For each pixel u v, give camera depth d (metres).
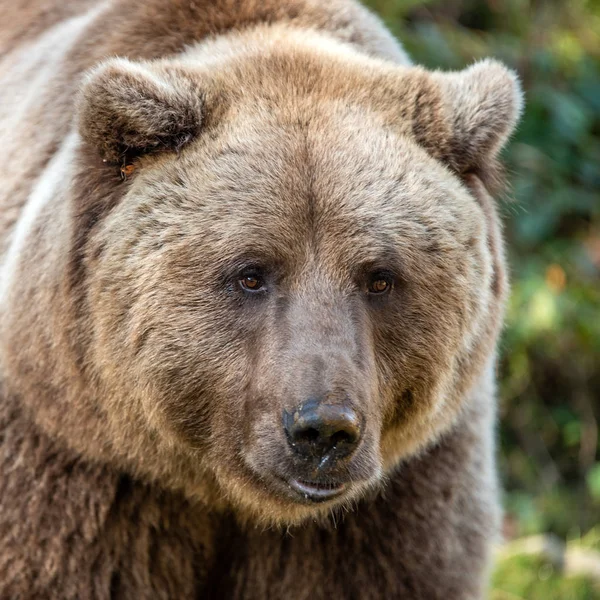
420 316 7.23
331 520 8.01
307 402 6.46
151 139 7.11
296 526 8.02
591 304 14.53
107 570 7.85
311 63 7.53
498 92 7.63
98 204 7.27
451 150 7.58
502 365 14.14
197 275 6.95
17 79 9.12
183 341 6.99
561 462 14.12
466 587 8.27
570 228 15.73
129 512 7.88
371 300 7.11
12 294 7.64
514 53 16.16
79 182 7.26
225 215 6.92
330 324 6.75
